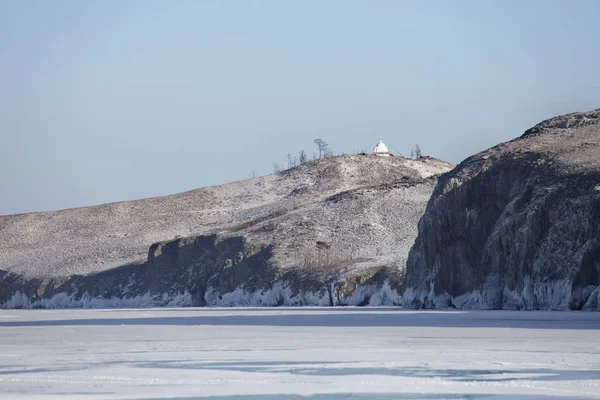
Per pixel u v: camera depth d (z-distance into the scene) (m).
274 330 175.38
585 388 79.62
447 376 89.25
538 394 76.44
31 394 78.50
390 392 79.00
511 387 80.81
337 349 122.38
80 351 125.50
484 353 112.12
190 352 120.75
